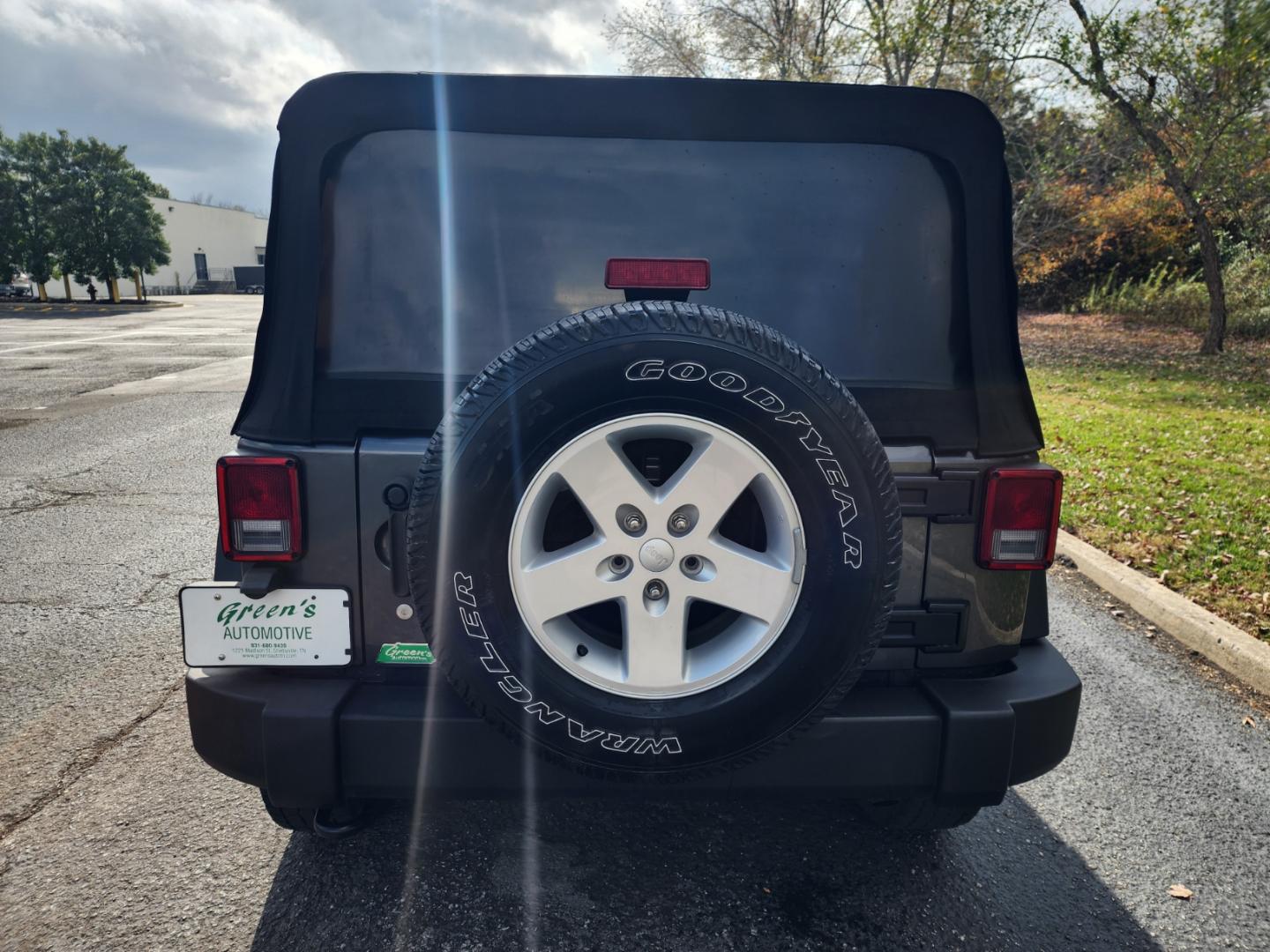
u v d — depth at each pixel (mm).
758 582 1944
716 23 21125
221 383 14703
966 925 2498
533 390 1839
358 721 2105
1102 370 15062
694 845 2816
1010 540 2221
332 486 2131
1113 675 4320
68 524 6496
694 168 2223
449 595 1896
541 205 2203
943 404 2227
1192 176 14977
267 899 2531
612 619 2182
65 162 44562
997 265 2230
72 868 2672
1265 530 6293
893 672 2307
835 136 2207
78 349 20781
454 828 2889
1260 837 3002
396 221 2176
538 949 2338
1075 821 3070
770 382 1861
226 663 2203
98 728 3557
